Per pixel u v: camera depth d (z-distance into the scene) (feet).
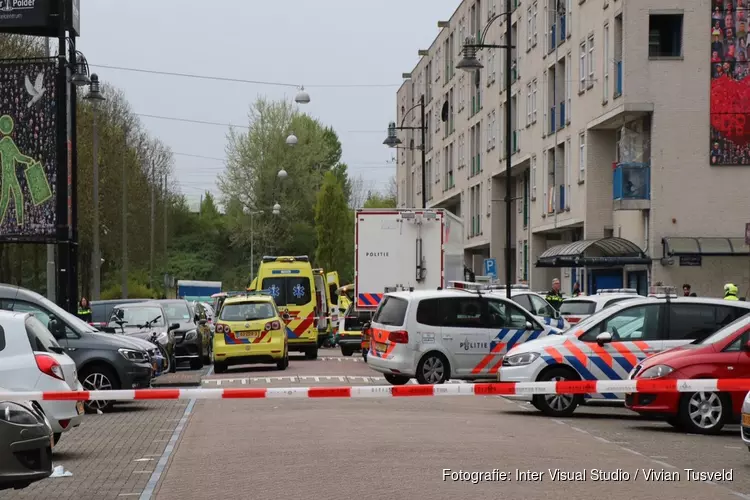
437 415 67.67
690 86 135.03
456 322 86.79
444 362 86.43
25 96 106.52
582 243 149.07
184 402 79.00
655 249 134.51
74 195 112.16
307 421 63.93
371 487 40.22
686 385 47.83
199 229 408.87
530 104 194.18
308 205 353.10
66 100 106.73
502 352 86.69
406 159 342.64
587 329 69.05
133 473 45.73
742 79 134.72
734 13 134.82
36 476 37.42
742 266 134.41
